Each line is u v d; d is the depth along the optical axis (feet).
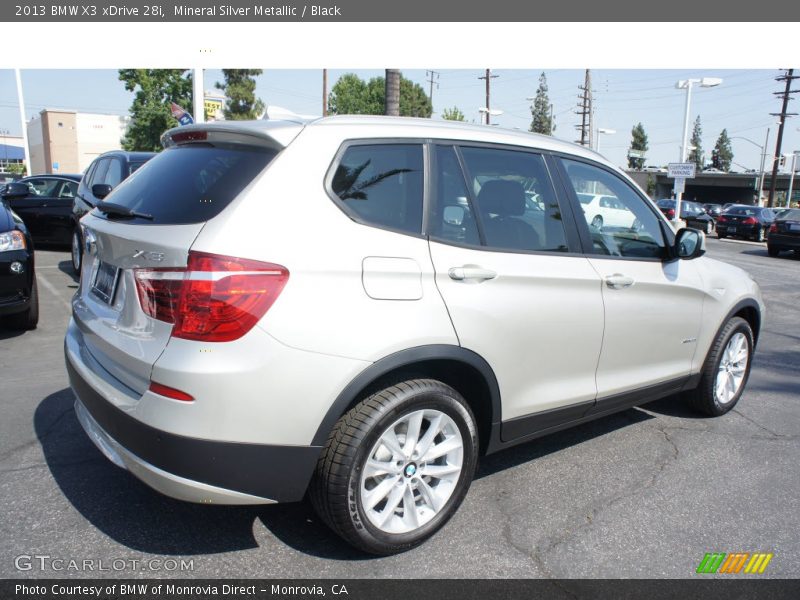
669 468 12.39
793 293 38.24
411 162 9.35
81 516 9.62
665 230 13.25
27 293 19.08
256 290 7.49
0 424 12.91
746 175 240.73
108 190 17.70
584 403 11.37
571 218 11.23
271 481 7.89
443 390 9.03
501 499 10.84
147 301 7.95
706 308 13.98
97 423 8.67
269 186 8.02
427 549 9.25
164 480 7.63
